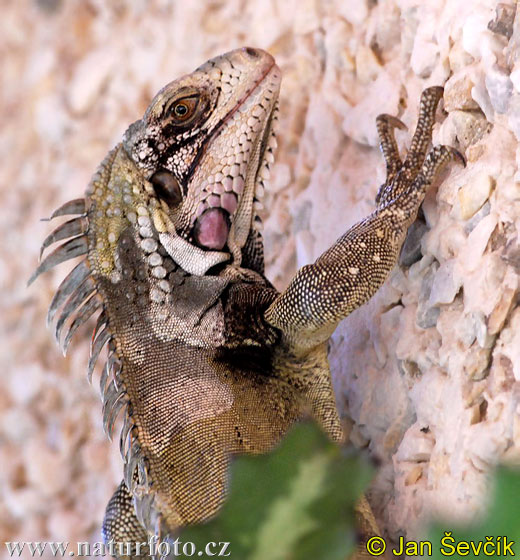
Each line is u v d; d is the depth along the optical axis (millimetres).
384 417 2512
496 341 2453
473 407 2455
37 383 2760
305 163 2611
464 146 2492
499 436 2438
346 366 2541
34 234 2793
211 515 2453
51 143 2799
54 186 2791
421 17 2531
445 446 2467
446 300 2480
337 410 2537
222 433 2471
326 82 2604
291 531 1486
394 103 2547
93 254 2510
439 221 2494
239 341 2502
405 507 2484
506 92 2469
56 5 2818
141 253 2504
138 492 2471
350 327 2545
